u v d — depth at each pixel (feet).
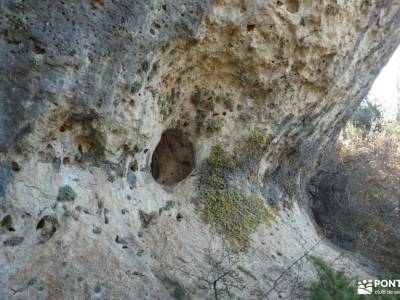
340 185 28.40
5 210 9.98
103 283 10.94
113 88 11.62
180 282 12.55
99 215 12.25
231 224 16.33
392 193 28.02
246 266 14.99
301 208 23.24
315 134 21.76
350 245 24.58
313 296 11.14
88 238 11.52
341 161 30.17
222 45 14.44
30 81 9.97
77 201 11.79
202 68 15.03
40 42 9.87
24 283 9.97
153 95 13.46
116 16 10.94
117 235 12.41
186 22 12.65
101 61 11.07
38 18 9.78
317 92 18.38
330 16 15.83
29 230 10.34
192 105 16.10
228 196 16.88
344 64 18.25
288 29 15.07
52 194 11.07
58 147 11.55
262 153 18.33
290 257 16.93
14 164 10.40
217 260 14.28
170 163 17.53
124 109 12.36
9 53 9.64
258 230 17.06
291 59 16.12
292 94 17.47
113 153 12.81
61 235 11.05
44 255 10.55
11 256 9.87
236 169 17.54
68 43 10.24
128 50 11.44
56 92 10.38
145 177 14.89
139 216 13.71
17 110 9.95
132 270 11.69
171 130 16.62
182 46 13.35
